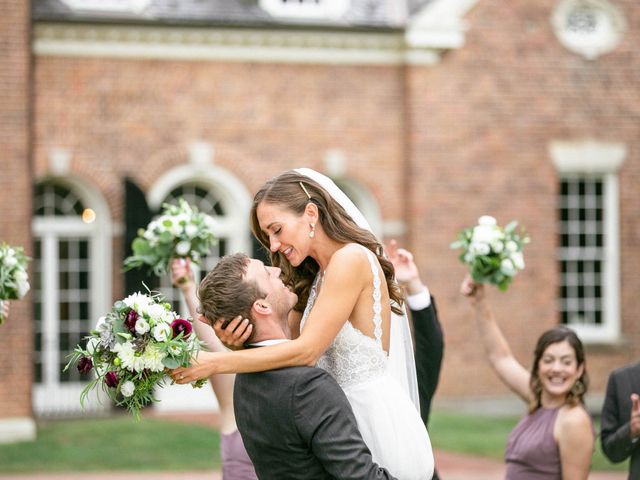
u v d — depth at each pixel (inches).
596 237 846.5
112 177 767.7
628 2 842.2
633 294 844.0
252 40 786.2
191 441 644.1
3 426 664.4
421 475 173.5
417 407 188.5
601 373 831.7
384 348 177.9
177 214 262.2
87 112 764.6
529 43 821.9
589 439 241.8
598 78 834.2
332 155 800.9
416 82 803.4
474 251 256.2
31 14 725.3
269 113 794.2
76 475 559.2
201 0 785.6
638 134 842.2
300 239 176.9
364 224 187.0
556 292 820.6
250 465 232.4
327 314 169.6
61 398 758.5
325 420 160.9
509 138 816.9
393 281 183.3
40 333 760.3
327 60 800.9
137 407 166.7
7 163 677.9
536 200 821.2
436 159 805.2
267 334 170.6
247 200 790.5
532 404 249.9
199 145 782.5
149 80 774.5
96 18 755.4
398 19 807.1
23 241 681.0
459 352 800.9
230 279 169.3
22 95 680.4
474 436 673.6
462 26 807.7
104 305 762.8
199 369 163.3
